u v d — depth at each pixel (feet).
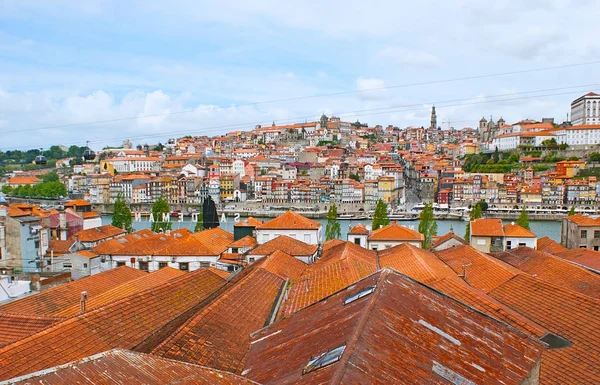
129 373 58.18
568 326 111.45
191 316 102.47
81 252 271.90
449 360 72.28
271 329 97.09
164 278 174.09
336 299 98.02
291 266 179.32
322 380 58.34
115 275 185.37
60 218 395.14
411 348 71.10
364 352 65.41
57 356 79.66
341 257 172.96
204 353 84.58
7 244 309.22
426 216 429.38
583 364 96.89
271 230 303.27
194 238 288.30
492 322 91.30
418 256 167.32
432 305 89.20
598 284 151.84
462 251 198.70
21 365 73.36
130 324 102.42
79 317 95.20
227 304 111.96
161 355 77.46
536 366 80.94
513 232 299.99
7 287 195.21
